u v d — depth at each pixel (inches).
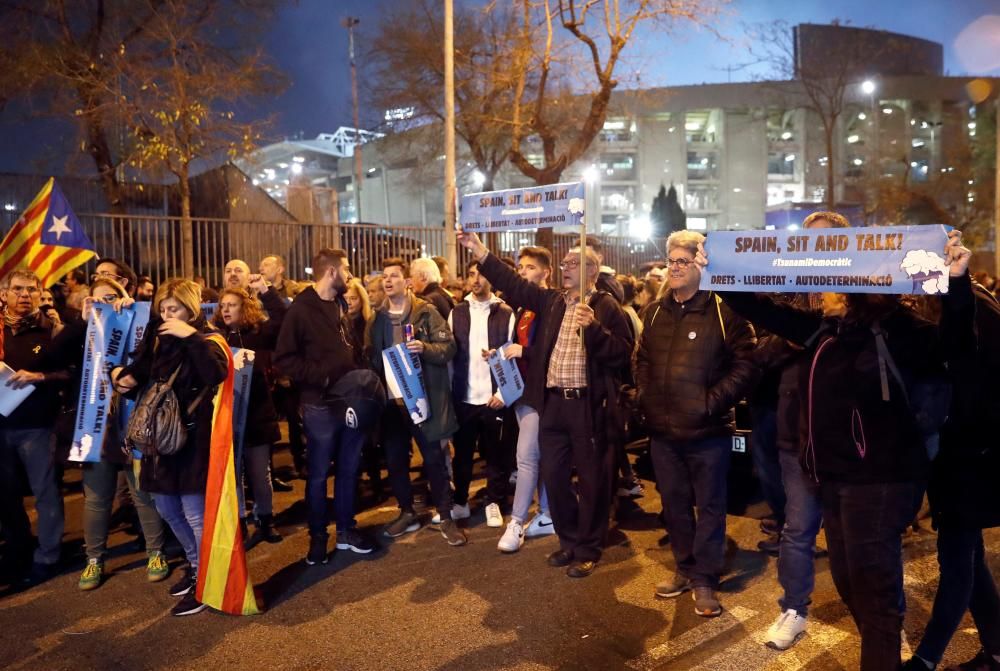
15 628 155.0
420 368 196.1
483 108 706.8
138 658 141.5
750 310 125.1
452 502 223.8
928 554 184.9
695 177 2481.5
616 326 178.4
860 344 114.0
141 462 159.8
